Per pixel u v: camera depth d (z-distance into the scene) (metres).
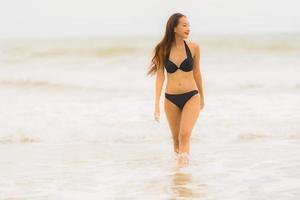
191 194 6.93
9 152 10.07
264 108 14.20
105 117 13.50
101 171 8.41
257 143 10.32
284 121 12.25
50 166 8.84
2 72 26.55
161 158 9.34
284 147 9.80
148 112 14.11
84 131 11.92
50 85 21.59
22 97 17.94
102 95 18.34
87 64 28.92
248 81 21.19
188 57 8.42
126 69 26.56
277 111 13.65
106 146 10.50
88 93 19.05
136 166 8.74
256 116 13.02
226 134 11.25
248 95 17.23
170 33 8.39
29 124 12.78
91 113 14.13
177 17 8.33
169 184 7.48
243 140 10.68
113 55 32.12
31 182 7.78
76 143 10.85
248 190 7.02
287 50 31.58
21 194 7.12
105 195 6.99
